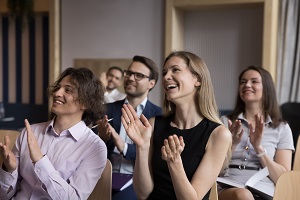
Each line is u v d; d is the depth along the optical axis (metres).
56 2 6.20
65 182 1.86
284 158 2.89
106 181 2.08
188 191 1.79
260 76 2.96
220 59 5.80
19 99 7.20
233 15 5.69
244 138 2.89
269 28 5.10
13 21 6.93
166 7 5.61
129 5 5.91
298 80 5.38
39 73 7.03
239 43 5.67
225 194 2.50
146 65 3.22
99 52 6.11
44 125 2.15
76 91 2.01
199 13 5.88
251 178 2.61
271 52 5.14
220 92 5.82
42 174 1.81
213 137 1.98
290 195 1.97
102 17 6.07
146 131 1.94
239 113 3.07
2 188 1.95
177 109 2.11
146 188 2.04
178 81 2.00
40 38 6.98
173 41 5.62
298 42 5.35
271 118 2.96
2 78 7.25
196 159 1.98
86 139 2.04
